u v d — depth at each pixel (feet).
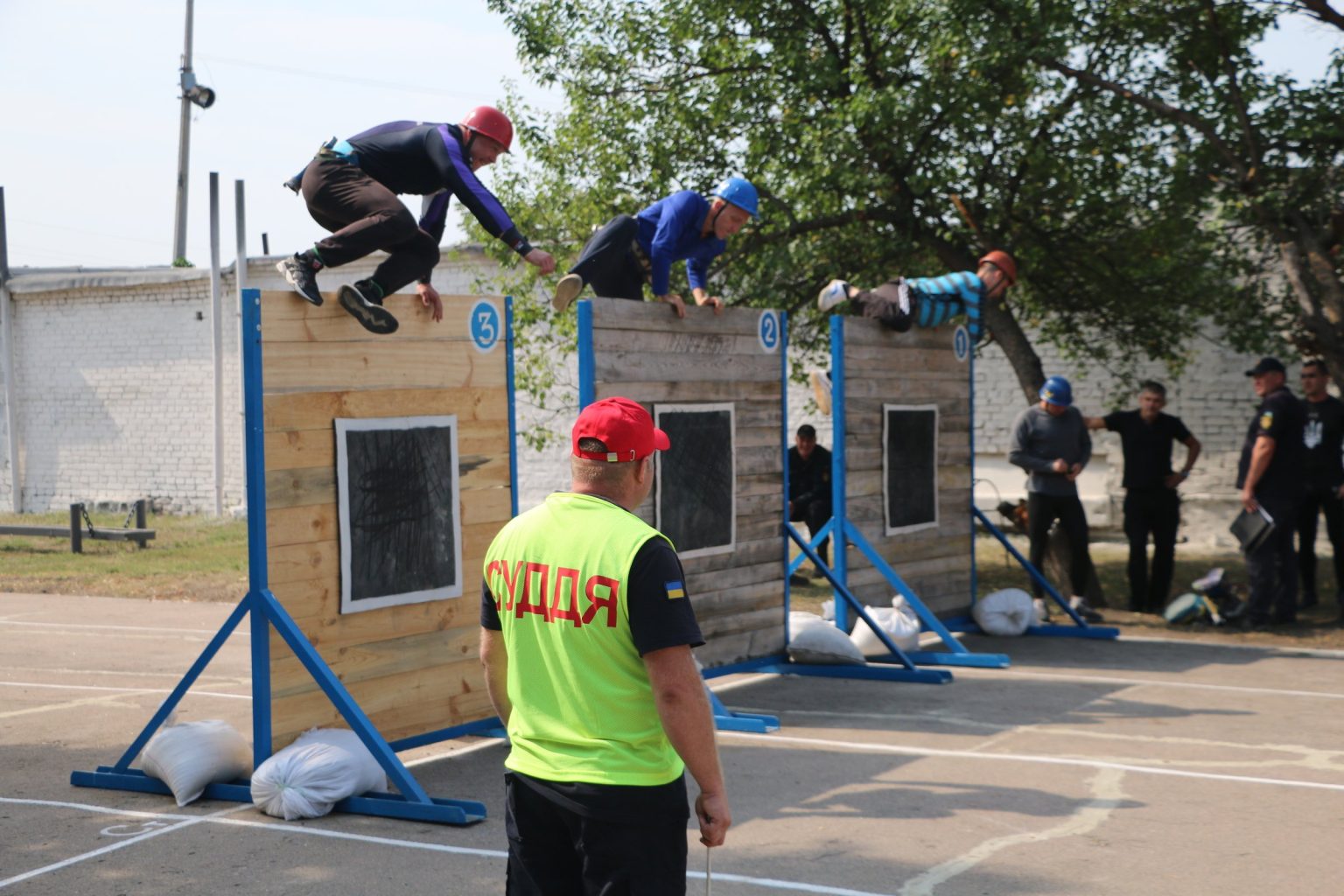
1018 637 34.86
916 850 16.46
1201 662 30.91
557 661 9.37
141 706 27.22
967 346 35.96
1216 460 52.70
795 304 42.06
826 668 29.43
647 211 25.57
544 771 9.34
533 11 41.27
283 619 18.69
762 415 28.43
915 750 22.07
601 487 9.73
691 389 26.12
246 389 18.72
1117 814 18.04
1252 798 18.84
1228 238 42.06
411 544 21.06
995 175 39.86
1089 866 15.75
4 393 74.64
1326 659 31.09
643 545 9.20
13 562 53.52
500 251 42.80
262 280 68.03
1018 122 38.34
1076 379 53.42
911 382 33.55
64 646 35.22
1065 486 36.42
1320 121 36.65
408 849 16.65
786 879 15.33
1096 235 41.93
